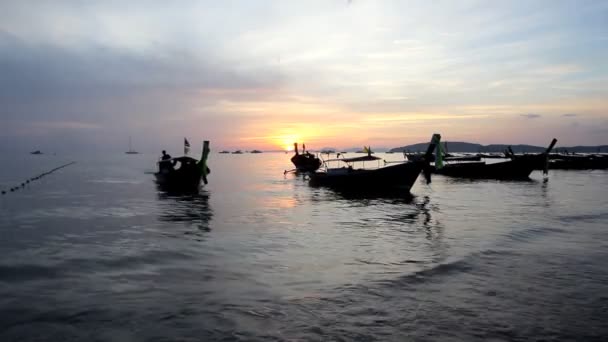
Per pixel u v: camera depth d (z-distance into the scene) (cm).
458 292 809
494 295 791
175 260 1075
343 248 1216
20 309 726
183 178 3278
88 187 3525
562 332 632
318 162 5547
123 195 2864
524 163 4166
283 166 8694
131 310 721
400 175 2862
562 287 834
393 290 824
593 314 697
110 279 906
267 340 609
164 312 712
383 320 678
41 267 1002
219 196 2803
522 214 1862
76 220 1756
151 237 1386
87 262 1052
